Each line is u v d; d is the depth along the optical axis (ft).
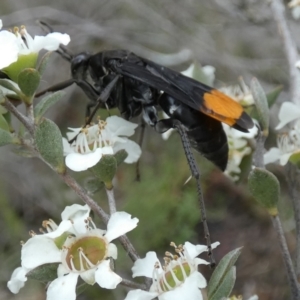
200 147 0.55
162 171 0.91
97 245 0.45
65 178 0.46
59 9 1.11
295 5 0.62
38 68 0.47
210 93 0.53
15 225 0.92
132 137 0.93
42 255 0.45
